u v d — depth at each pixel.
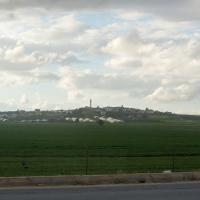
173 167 32.84
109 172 29.98
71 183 23.50
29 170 32.41
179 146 74.81
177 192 20.62
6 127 176.12
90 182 23.72
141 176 24.70
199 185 23.19
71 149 65.31
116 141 91.62
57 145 76.50
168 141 91.81
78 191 20.75
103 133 132.50
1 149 63.75
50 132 135.88
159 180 24.94
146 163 39.31
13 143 80.88
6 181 22.56
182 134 126.50
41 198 18.55
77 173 29.67
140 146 75.00
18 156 49.03
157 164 38.28
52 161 41.19
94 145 77.75
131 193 20.22
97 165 36.78
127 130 156.12
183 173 25.64
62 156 49.75
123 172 29.88
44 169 33.06
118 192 20.53
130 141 92.19
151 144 81.19
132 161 41.81
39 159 43.88
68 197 18.86
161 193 20.28
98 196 19.23
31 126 194.00
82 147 71.00
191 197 19.17
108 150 63.03
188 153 54.94
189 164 38.53
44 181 23.17
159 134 126.31
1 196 19.08
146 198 18.83
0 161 41.31
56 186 22.56
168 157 47.97
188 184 23.59
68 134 123.94
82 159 44.12
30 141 88.25
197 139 100.81
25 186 22.50
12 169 33.31
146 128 176.88
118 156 49.94
